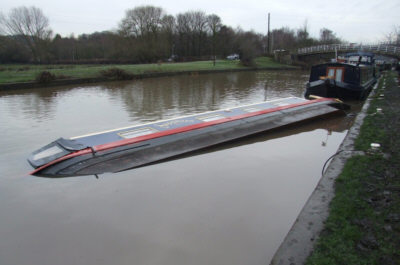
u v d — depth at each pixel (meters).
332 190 7.06
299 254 4.95
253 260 5.40
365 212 6.00
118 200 7.50
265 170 9.31
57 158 9.41
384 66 47.97
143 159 9.80
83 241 6.00
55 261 5.48
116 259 5.49
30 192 7.92
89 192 7.89
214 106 20.64
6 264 5.43
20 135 13.48
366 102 19.45
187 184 8.34
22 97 24.33
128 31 65.44
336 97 21.58
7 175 8.92
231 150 11.20
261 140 12.50
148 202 7.39
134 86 31.78
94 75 35.94
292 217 6.72
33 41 55.41
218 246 5.78
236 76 46.69
